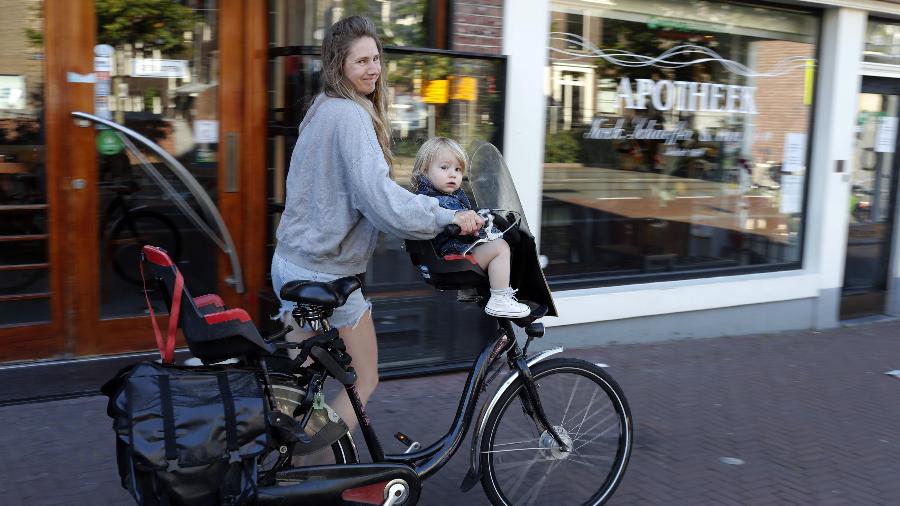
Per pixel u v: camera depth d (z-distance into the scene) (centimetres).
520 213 326
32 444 405
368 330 322
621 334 648
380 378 522
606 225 651
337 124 295
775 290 714
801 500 385
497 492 333
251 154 538
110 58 496
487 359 329
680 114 675
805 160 741
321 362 294
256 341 270
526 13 565
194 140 526
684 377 571
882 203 787
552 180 621
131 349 514
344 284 294
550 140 616
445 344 543
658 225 678
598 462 354
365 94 310
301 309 292
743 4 688
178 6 511
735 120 702
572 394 345
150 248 281
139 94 508
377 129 308
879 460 437
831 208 735
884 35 759
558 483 348
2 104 474
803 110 733
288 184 310
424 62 523
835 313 751
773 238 738
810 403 529
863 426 489
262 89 536
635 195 663
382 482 299
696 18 669
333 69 302
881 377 596
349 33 299
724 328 698
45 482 368
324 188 299
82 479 373
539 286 328
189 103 522
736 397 533
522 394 333
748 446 448
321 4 506
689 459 427
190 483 245
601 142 640
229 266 535
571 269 640
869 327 761
